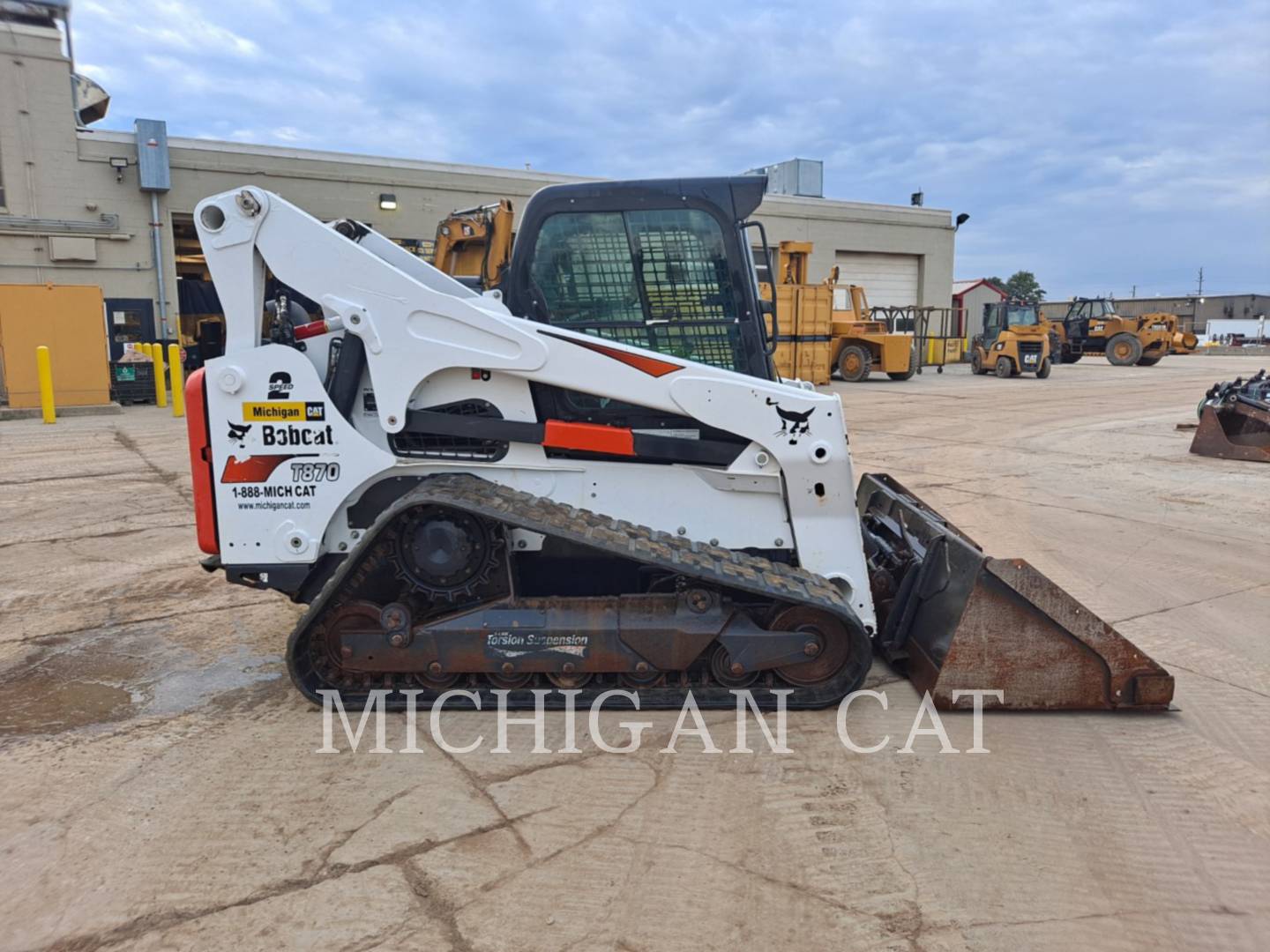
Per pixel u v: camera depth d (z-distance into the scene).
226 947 2.24
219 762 3.19
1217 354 44.16
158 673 4.05
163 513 7.25
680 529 3.75
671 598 3.58
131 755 3.25
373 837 2.71
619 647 3.50
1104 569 5.73
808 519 3.71
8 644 4.41
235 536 3.67
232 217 3.51
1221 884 2.52
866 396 18.91
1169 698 3.60
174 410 14.71
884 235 30.47
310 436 3.61
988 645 3.60
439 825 2.78
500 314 3.68
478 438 3.69
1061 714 3.61
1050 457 10.44
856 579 3.73
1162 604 5.04
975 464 9.92
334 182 20.92
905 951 2.23
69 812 2.87
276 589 3.71
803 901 2.43
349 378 3.62
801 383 4.36
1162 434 12.55
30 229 17.56
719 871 2.55
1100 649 3.57
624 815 2.84
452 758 3.21
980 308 40.53
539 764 3.17
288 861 2.59
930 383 22.84
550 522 3.38
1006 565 3.56
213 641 4.45
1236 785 3.07
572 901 2.41
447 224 10.13
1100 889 2.49
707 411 3.62
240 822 2.80
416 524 3.49
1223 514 7.38
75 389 14.75
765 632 3.52
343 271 3.54
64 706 3.70
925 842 2.71
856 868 2.57
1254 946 2.27
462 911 2.37
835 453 3.65
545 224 3.87
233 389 3.57
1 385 14.91
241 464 3.62
